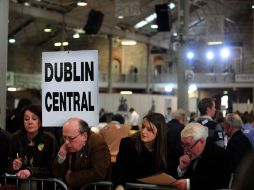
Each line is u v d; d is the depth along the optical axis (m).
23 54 39.59
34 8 25.39
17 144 4.78
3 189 3.51
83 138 4.23
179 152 4.33
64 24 28.56
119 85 39.22
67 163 4.41
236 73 39.16
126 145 4.36
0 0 9.69
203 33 36.88
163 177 3.96
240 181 1.13
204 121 6.86
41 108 4.71
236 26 38.66
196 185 3.93
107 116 14.74
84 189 4.32
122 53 44.03
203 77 38.22
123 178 4.25
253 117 9.05
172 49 18.69
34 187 4.53
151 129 4.14
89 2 26.34
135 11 18.20
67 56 4.51
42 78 4.59
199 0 30.55
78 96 4.48
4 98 9.62
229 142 5.68
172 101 30.73
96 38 42.25
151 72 39.66
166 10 20.03
